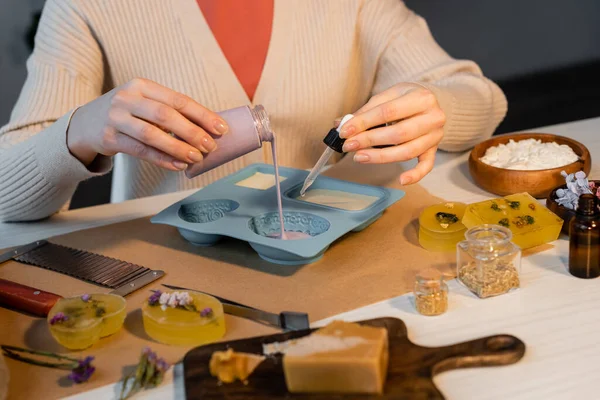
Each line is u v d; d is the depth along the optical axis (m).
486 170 1.29
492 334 0.90
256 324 0.95
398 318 0.92
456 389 0.81
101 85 1.65
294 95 1.66
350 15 1.69
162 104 1.08
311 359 0.77
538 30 2.58
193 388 0.81
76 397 0.84
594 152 1.45
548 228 1.10
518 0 2.54
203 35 1.59
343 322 0.84
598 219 1.00
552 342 0.88
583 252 1.00
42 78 1.51
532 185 1.25
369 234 1.18
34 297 1.02
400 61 1.66
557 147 1.32
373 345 0.79
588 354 0.85
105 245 1.23
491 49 2.61
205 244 1.19
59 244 1.24
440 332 0.92
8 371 0.85
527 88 2.65
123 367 0.89
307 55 1.66
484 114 1.53
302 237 1.17
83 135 1.20
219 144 1.10
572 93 2.64
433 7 2.56
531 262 1.07
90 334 0.92
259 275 1.09
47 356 0.90
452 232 1.10
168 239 1.23
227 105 1.63
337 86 1.71
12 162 1.31
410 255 1.11
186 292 0.98
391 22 1.69
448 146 1.49
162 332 0.93
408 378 0.80
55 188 1.32
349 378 0.77
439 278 0.95
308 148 1.74
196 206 1.26
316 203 1.24
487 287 0.98
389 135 1.14
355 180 1.41
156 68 1.61
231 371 0.82
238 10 1.60
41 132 1.32
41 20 1.58
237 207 1.24
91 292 1.07
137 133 1.09
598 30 2.57
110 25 1.56
